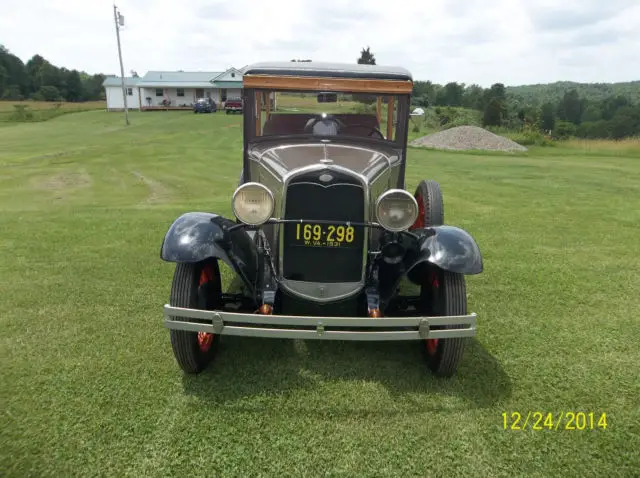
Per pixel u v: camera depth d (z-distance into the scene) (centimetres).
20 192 1067
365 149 412
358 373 341
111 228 706
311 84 410
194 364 324
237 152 1942
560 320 426
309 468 252
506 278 523
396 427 284
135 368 339
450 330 293
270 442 271
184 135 2744
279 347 377
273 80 408
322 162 340
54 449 261
